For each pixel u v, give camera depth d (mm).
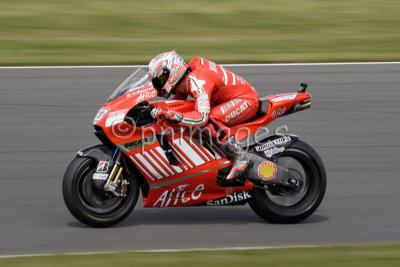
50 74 39031
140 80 20484
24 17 53562
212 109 20844
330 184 25406
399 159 28406
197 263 16891
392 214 22391
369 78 39469
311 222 21594
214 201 21094
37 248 18766
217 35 50219
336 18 55938
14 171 26266
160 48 46094
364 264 16875
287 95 21922
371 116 33719
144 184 20750
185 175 20562
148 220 21609
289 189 21328
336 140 30562
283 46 47156
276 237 20000
